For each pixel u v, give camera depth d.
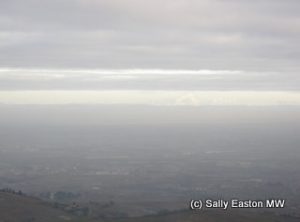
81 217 131.38
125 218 126.25
